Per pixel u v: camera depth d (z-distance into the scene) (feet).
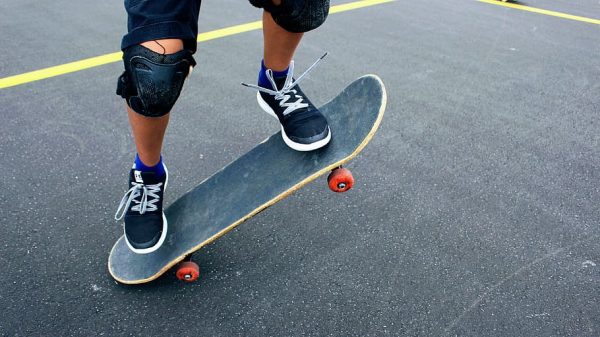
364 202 7.00
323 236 6.33
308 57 12.05
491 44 14.03
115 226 6.30
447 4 18.08
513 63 12.69
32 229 6.14
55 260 5.70
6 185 6.93
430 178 7.64
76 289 5.35
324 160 5.11
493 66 12.38
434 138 8.79
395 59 12.34
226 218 5.22
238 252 6.00
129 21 4.05
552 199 7.31
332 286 5.58
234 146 8.25
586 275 5.89
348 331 5.05
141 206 5.20
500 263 6.02
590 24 17.03
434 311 5.31
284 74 5.53
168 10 3.92
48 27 13.07
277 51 5.24
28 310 5.05
